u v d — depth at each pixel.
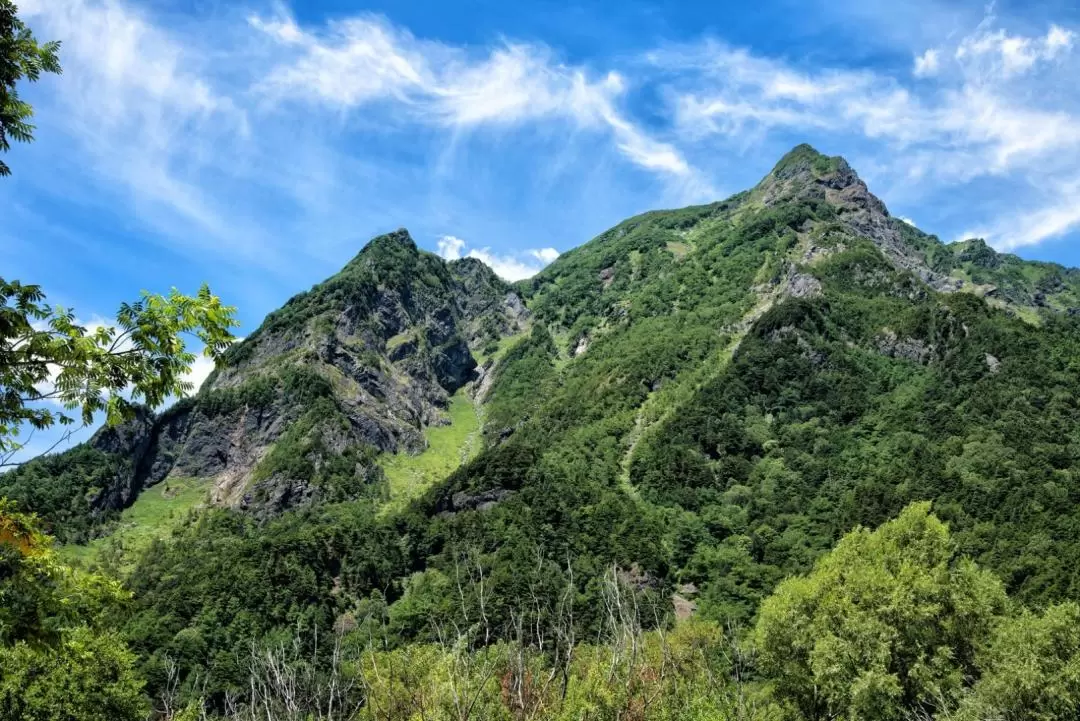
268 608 94.06
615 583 31.38
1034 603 73.88
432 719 20.86
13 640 13.91
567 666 24.44
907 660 45.41
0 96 14.30
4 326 12.59
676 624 75.06
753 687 49.62
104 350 13.80
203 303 14.66
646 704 27.14
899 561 52.19
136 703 38.25
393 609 98.44
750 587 102.62
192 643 81.44
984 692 42.50
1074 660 41.31
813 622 47.50
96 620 15.60
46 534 14.82
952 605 47.03
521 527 113.19
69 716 34.34
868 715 42.81
